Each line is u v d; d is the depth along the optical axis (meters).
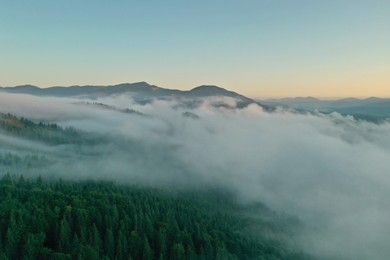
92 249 118.25
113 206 154.88
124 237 133.12
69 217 137.75
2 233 124.19
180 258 136.88
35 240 120.12
